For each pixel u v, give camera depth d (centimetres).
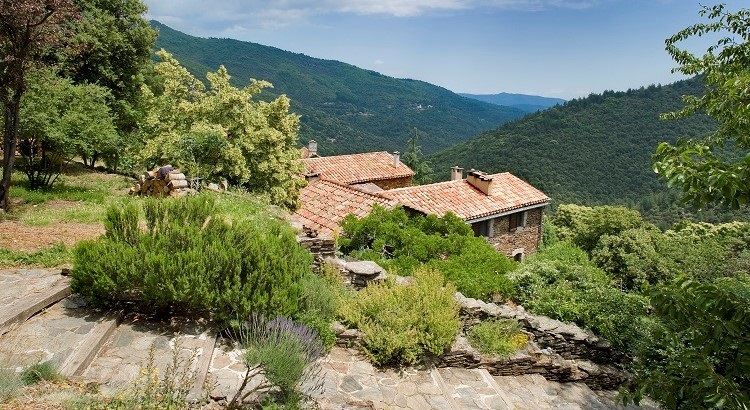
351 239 1298
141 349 569
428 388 693
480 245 1306
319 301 733
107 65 2517
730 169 386
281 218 1282
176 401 441
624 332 997
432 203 1920
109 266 629
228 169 1723
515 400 758
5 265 764
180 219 723
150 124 1828
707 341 433
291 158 1967
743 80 541
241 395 504
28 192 1441
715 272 1936
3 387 406
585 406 789
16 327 566
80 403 404
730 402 375
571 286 1148
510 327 894
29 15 1067
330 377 657
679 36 1032
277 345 509
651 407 859
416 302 836
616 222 2602
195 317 670
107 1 2581
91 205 1331
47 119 1455
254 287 654
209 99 1839
